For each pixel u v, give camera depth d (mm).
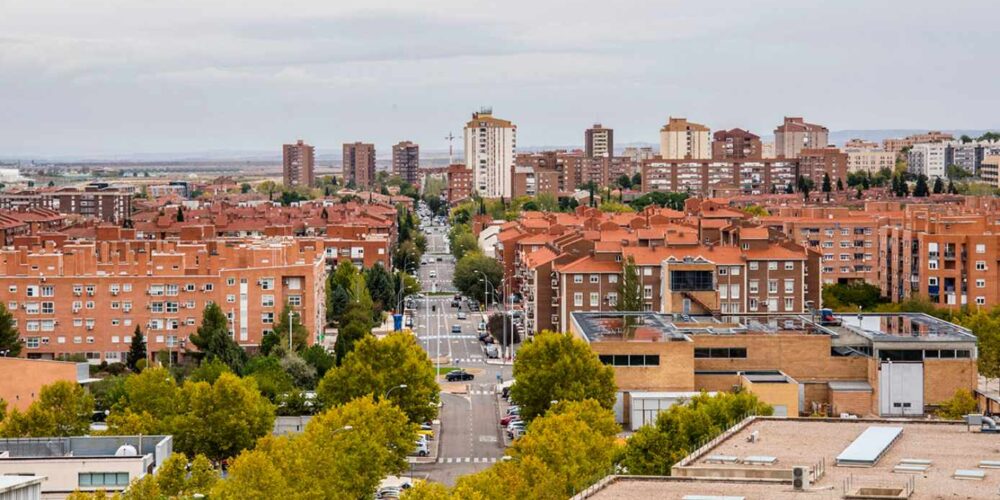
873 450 163250
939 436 176625
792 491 141750
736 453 166500
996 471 153125
